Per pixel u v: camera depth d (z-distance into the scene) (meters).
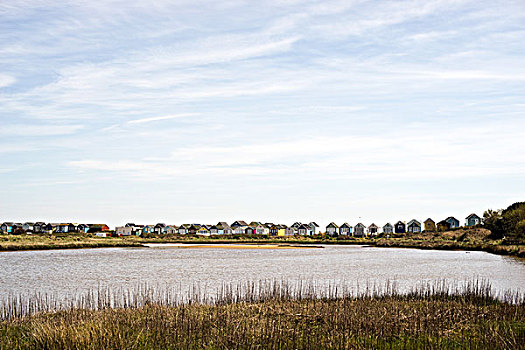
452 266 75.25
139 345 22.55
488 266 74.56
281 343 22.98
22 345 22.69
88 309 31.92
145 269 71.50
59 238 164.75
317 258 95.81
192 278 59.91
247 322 26.61
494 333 24.06
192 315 28.03
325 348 22.44
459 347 22.88
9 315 30.59
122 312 29.06
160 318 26.98
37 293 47.00
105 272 66.94
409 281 56.12
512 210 139.00
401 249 133.12
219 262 85.12
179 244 163.38
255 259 92.38
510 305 32.94
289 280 57.34
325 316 27.92
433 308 30.42
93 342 21.45
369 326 25.77
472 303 33.41
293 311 29.73
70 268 72.69
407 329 25.59
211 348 22.42
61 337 22.48
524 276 60.16
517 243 111.81
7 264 79.06
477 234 159.38
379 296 38.56
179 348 22.17
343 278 59.66
